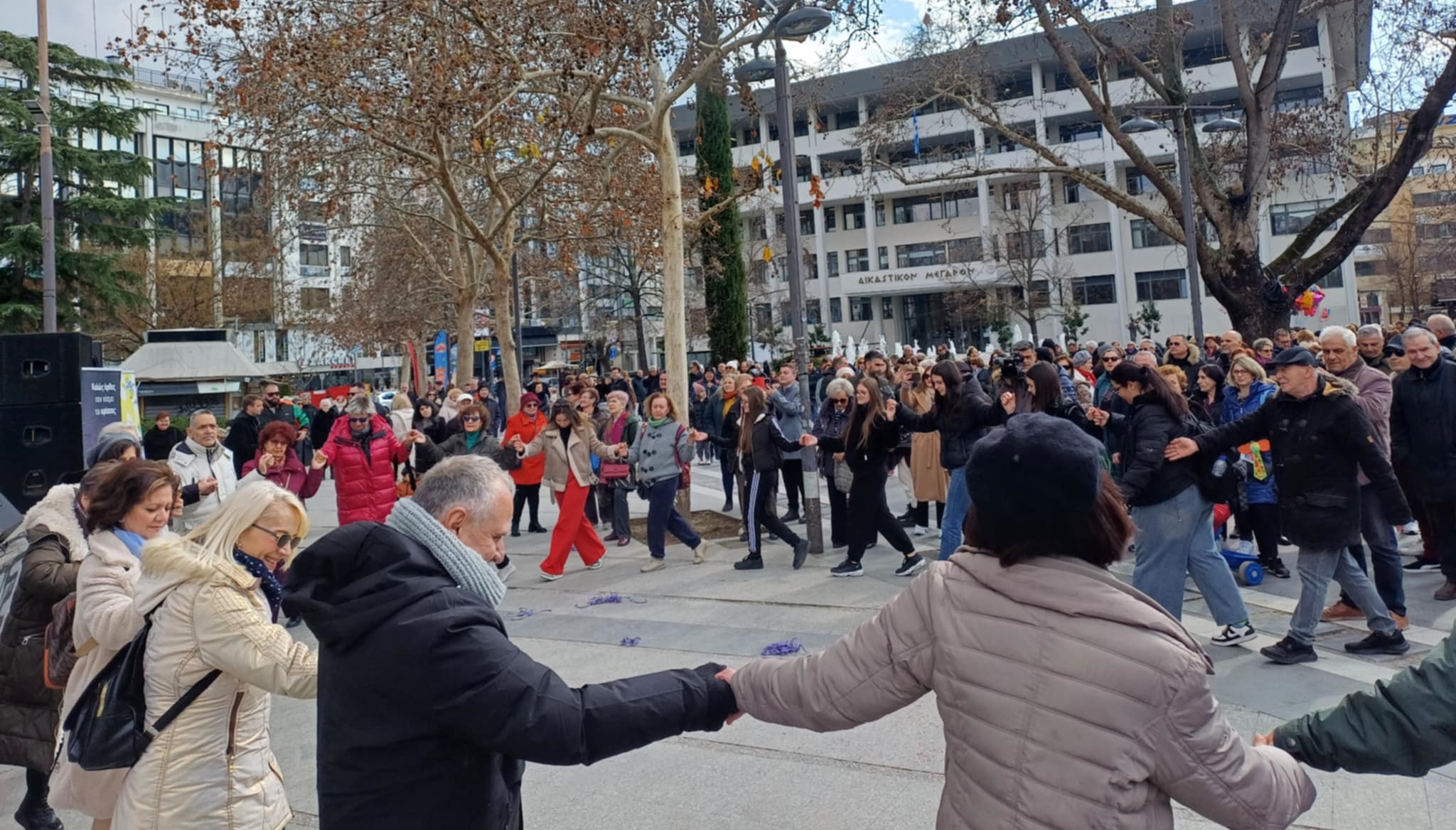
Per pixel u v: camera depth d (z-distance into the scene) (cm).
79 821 433
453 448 1006
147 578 277
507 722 191
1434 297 3966
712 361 2278
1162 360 1423
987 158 4700
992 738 178
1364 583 556
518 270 2714
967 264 4891
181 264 3694
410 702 192
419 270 2800
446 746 196
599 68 1250
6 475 755
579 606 782
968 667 184
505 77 1177
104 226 2781
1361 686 499
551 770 455
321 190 1722
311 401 1777
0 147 2578
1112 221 4775
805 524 1173
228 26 1218
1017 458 184
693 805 409
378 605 195
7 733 384
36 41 2647
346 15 1284
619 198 1686
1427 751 195
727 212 2212
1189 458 540
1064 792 169
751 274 4934
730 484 1316
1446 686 193
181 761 270
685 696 214
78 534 387
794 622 689
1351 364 696
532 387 2138
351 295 3578
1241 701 486
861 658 203
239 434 1218
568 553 906
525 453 946
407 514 216
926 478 1005
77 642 310
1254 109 1534
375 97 1234
